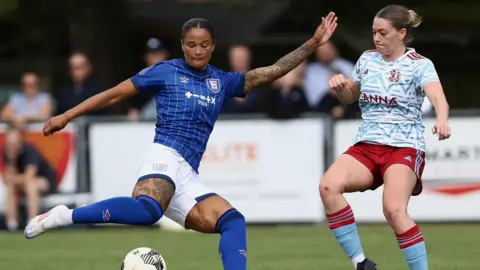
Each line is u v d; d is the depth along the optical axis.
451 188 40.28
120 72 63.66
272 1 63.47
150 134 41.22
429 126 40.06
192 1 66.94
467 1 63.94
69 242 36.72
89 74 43.38
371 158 21.72
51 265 29.66
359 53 61.22
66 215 20.50
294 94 40.88
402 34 21.55
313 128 40.72
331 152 40.72
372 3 59.66
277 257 31.09
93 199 41.28
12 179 41.12
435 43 65.31
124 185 41.34
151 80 21.33
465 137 40.12
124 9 63.53
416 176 21.42
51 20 63.59
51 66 66.81
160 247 34.59
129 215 20.23
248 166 40.72
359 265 21.53
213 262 30.05
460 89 66.31
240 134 40.72
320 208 40.84
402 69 21.48
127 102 48.59
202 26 21.19
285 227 40.81
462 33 64.56
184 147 21.11
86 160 41.28
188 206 21.03
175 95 21.22
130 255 21.84
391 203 20.97
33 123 41.19
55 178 41.28
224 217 20.81
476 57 65.56
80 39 61.28
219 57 67.19
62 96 42.97
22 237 38.69
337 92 22.45
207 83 21.44
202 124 21.33
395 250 32.59
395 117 21.61
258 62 66.25
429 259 30.16
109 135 41.22
